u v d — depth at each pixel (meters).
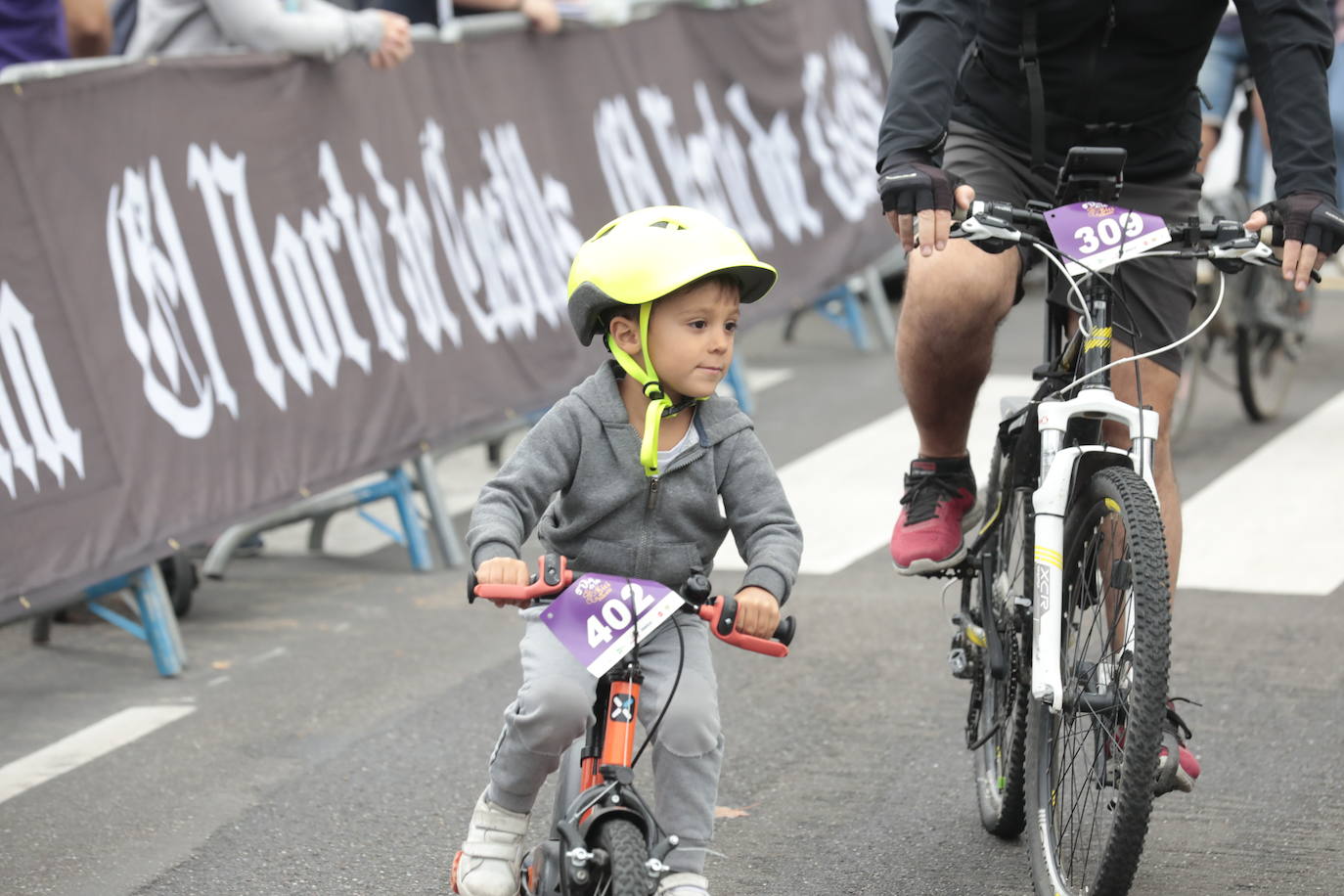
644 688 7.70
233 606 15.60
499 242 18.41
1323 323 26.95
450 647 14.14
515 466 7.70
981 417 20.88
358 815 10.63
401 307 16.80
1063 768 8.66
